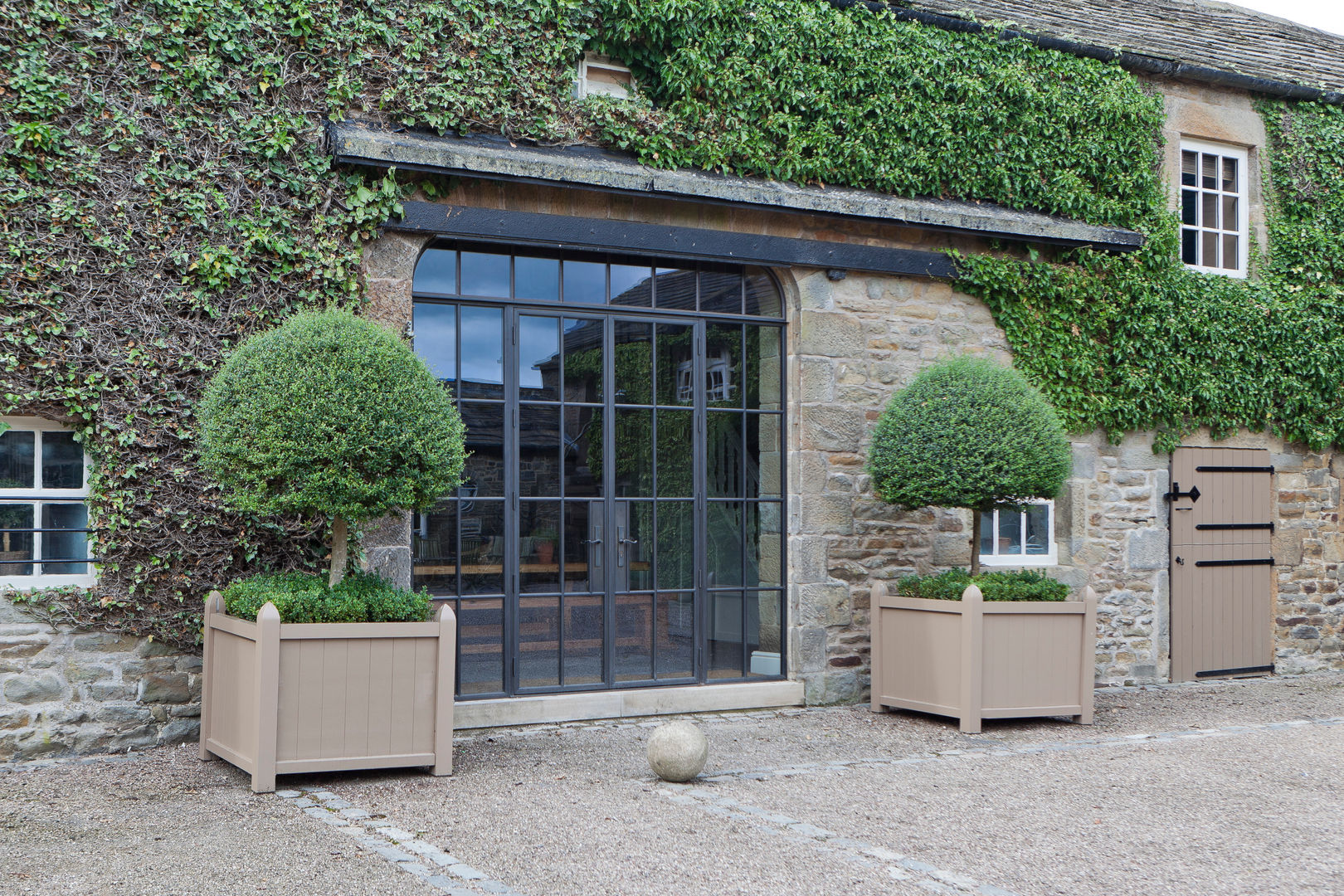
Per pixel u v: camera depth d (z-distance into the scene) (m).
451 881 4.15
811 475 7.97
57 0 6.19
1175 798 5.47
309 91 6.72
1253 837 4.83
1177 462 9.50
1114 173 9.24
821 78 8.11
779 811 5.18
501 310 7.24
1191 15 11.30
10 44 6.10
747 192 7.55
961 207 8.45
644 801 5.34
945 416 7.24
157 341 6.34
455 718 6.91
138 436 6.29
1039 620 7.32
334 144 6.55
